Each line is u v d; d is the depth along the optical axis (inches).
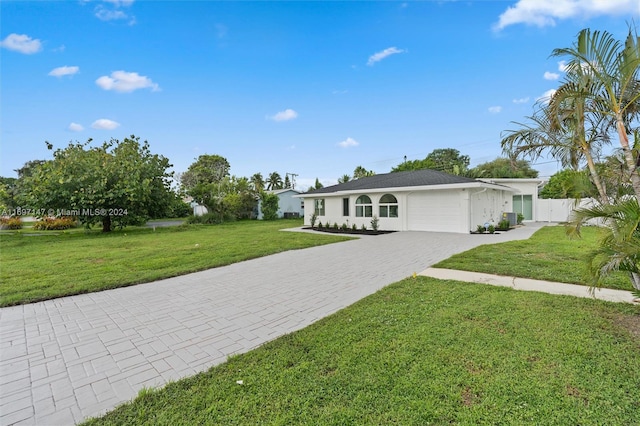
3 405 90.5
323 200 745.6
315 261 307.0
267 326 147.8
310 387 93.4
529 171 1044.5
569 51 151.9
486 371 98.6
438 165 1539.1
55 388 99.2
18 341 135.6
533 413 78.3
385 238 476.4
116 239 536.4
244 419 80.2
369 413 80.6
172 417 82.0
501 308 155.3
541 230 546.6
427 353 111.6
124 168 679.7
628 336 121.0
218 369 106.6
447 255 316.2
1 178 1058.7
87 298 198.5
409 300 173.6
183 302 187.2
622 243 121.6
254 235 562.9
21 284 227.1
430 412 79.9
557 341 117.7
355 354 112.9
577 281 200.7
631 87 142.3
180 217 1293.1
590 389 87.8
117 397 93.5
